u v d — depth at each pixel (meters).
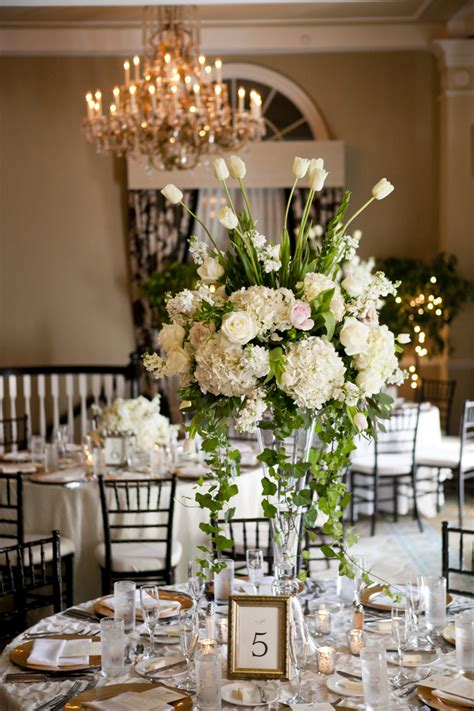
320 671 2.31
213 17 8.53
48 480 4.81
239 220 2.38
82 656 2.41
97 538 4.72
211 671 2.01
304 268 2.35
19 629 3.40
